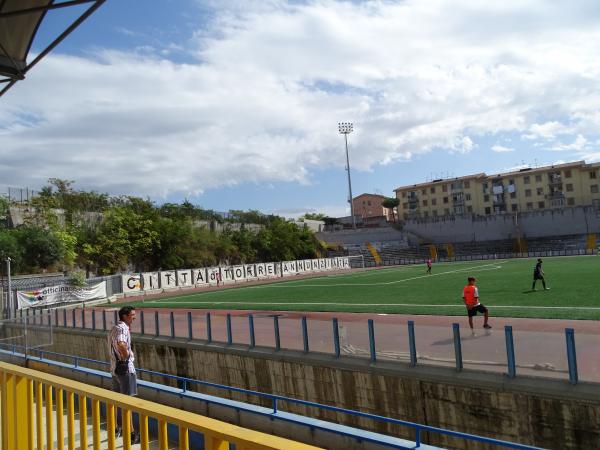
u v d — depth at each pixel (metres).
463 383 11.40
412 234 103.25
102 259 54.19
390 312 24.12
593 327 16.23
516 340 11.78
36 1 7.55
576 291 27.23
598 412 9.55
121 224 56.81
